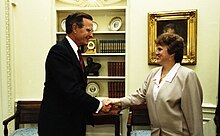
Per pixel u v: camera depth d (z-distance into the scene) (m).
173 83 1.74
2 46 3.45
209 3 3.17
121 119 3.58
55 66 1.90
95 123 3.19
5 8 3.42
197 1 3.23
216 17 3.14
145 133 3.11
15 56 3.63
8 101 3.53
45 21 3.58
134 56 3.49
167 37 1.79
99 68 3.75
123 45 3.64
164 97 1.72
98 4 3.65
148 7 3.40
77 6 3.70
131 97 2.20
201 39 3.23
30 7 3.59
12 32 3.55
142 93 2.12
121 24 3.70
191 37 3.24
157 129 1.79
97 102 2.05
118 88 3.68
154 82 1.84
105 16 3.78
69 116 1.98
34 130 3.26
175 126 1.71
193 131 1.69
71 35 2.03
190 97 1.69
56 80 1.90
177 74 1.75
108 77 3.63
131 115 3.11
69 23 2.01
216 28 3.15
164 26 3.33
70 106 1.97
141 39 3.45
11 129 3.61
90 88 3.79
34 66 3.63
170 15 3.30
